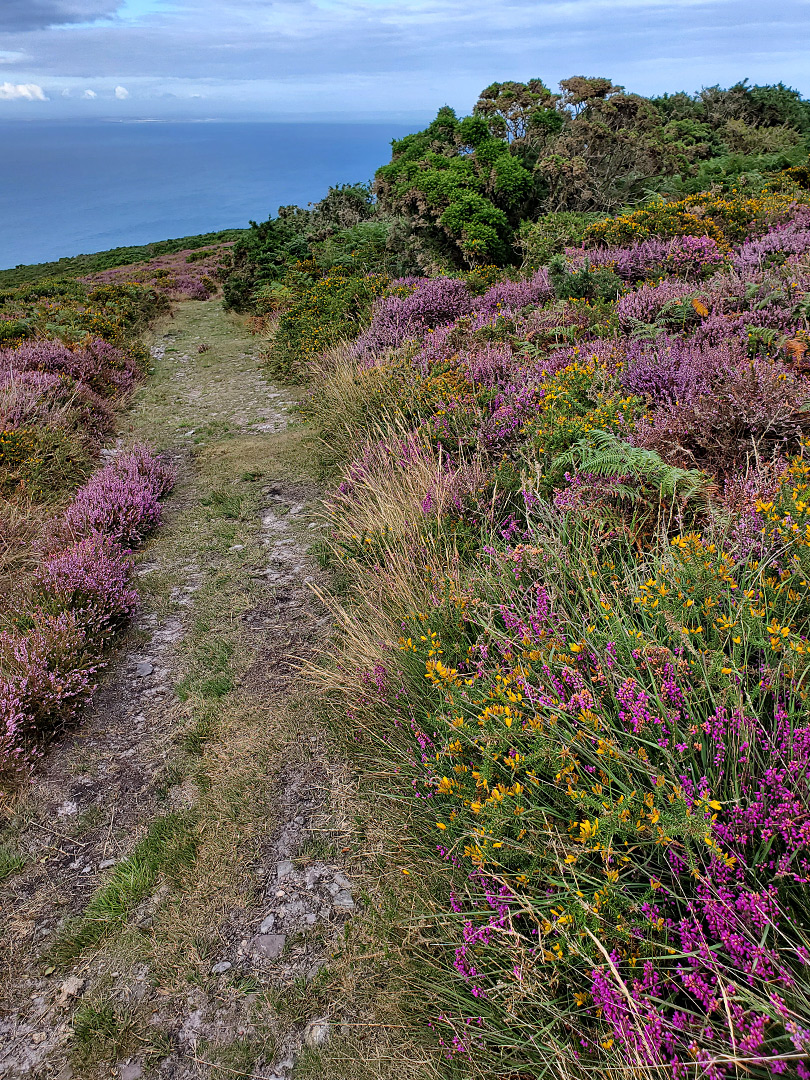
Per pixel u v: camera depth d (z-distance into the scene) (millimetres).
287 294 15328
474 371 6020
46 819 3219
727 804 1966
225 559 5566
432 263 12906
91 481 6785
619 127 17812
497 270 10992
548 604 2975
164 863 2889
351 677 3568
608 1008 1695
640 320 6008
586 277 7320
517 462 4609
